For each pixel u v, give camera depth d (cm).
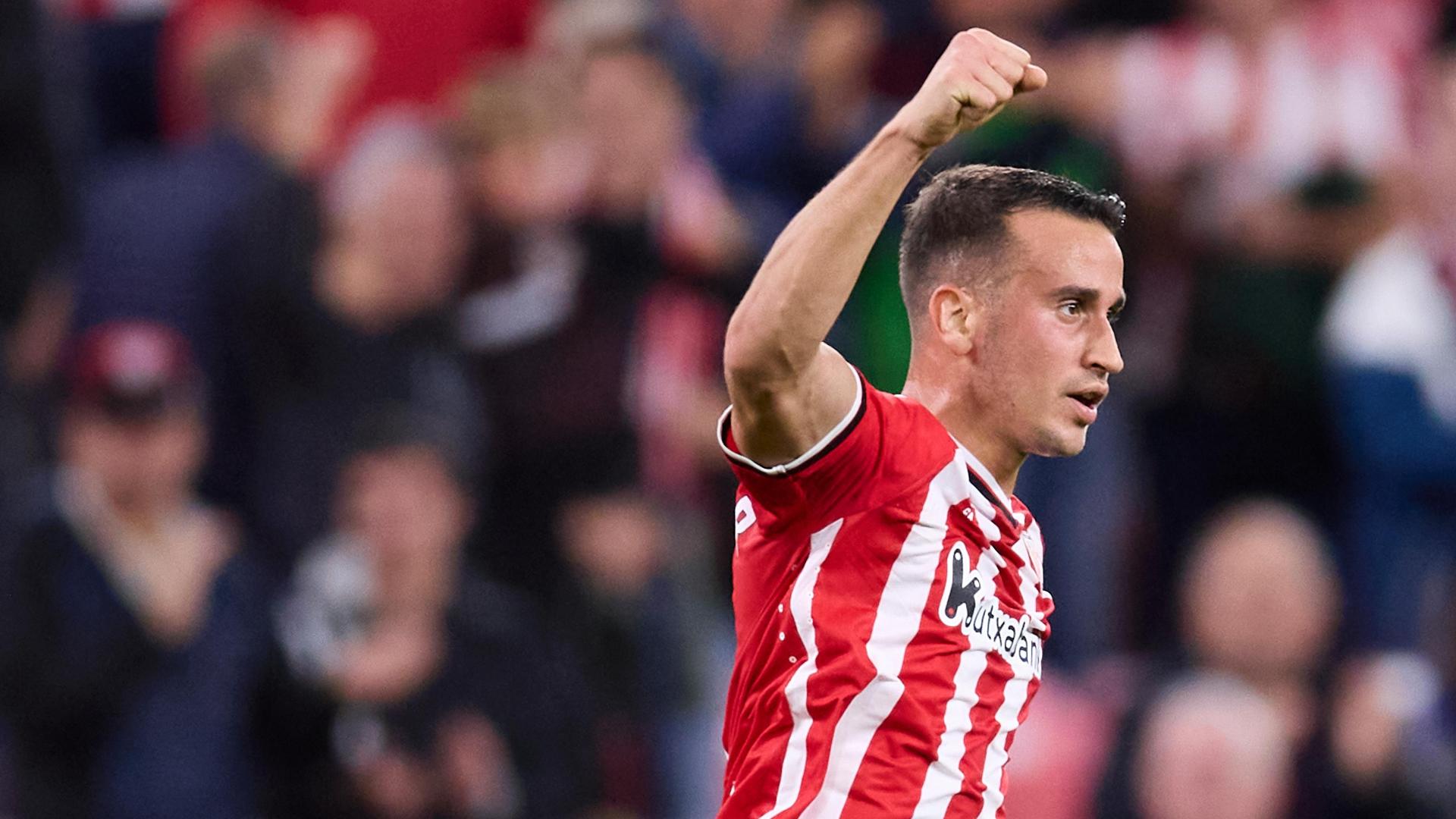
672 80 3250
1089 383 1364
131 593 2806
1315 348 3297
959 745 1359
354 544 2856
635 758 3017
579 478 3112
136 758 2764
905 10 3419
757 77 3506
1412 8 3700
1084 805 2775
